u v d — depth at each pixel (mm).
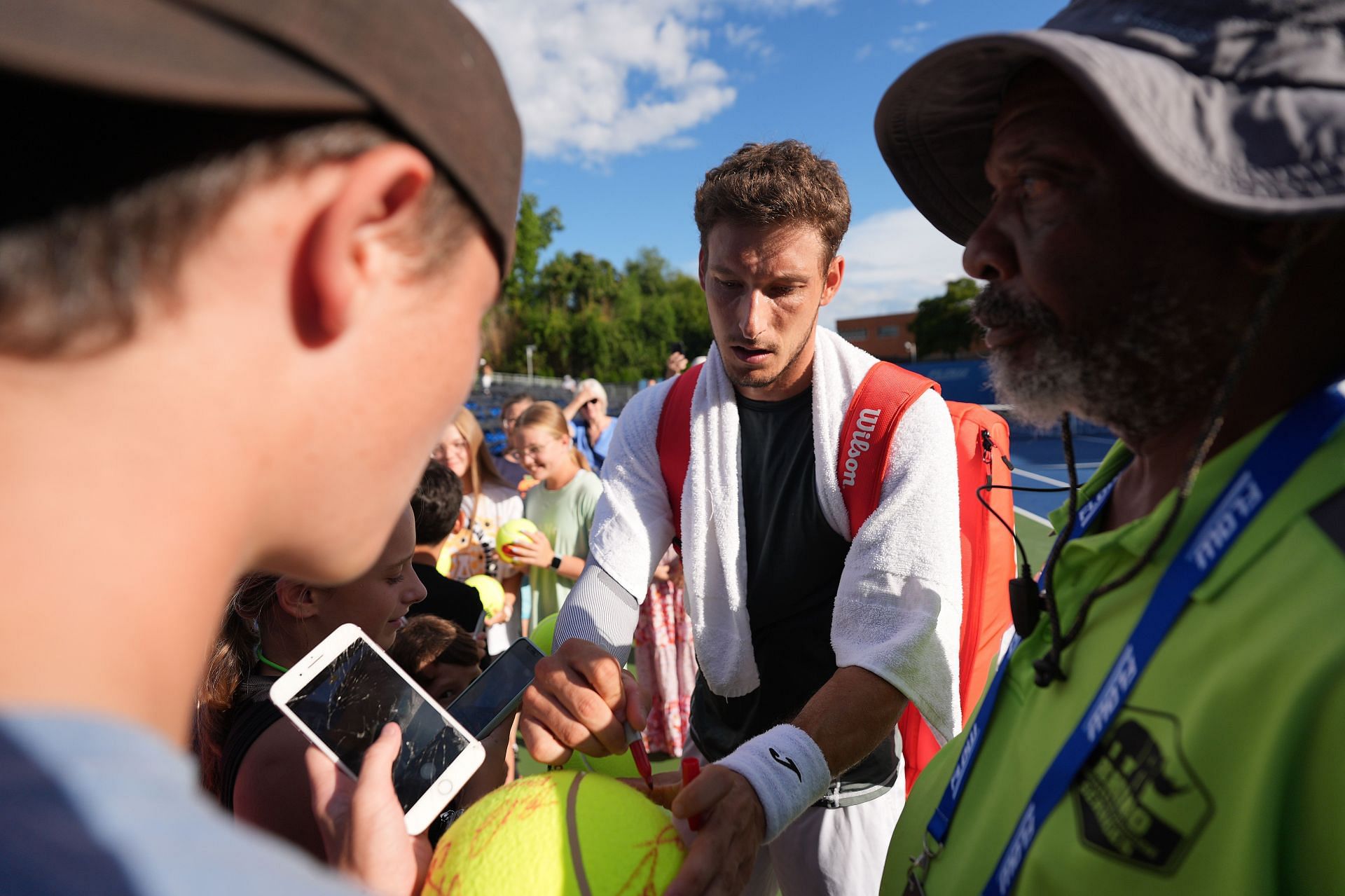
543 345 69438
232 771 1325
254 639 1475
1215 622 675
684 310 83438
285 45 410
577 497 4129
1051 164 785
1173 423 810
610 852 896
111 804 326
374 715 1143
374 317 493
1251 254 704
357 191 445
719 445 1875
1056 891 761
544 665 1243
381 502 558
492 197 538
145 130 392
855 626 1516
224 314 426
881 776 1885
